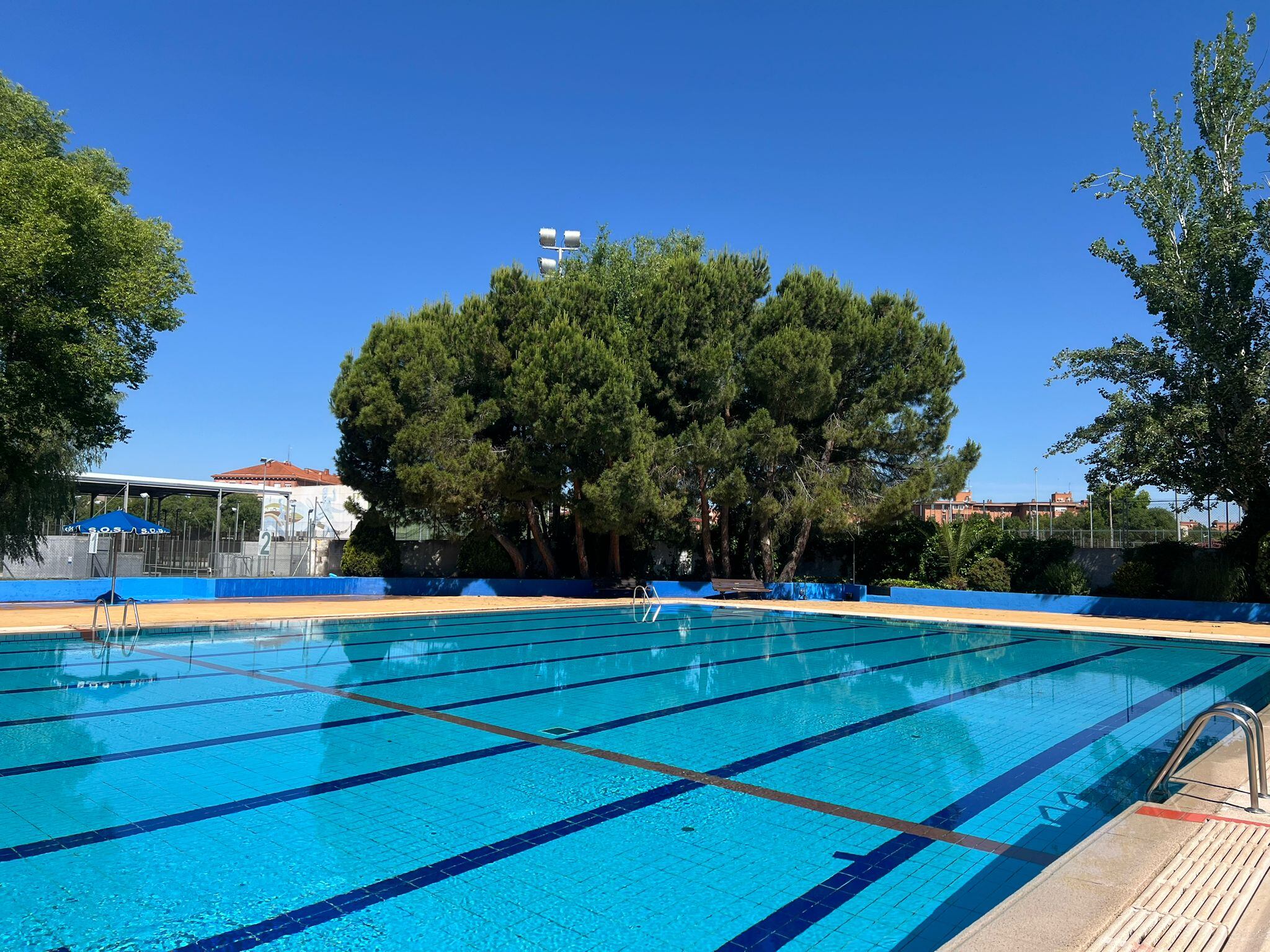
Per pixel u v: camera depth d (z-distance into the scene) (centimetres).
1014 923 311
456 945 338
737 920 366
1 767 591
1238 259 1686
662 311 2161
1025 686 991
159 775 576
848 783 579
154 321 1730
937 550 2284
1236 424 1692
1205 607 1728
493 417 2183
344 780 572
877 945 343
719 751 668
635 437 2044
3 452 1602
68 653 1161
